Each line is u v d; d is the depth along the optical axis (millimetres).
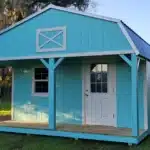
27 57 6902
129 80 6891
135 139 5613
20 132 6852
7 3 14797
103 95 7203
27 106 8156
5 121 7906
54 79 6555
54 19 6684
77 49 6359
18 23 7059
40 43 6793
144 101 6773
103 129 6496
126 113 6895
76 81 7520
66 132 6301
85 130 6359
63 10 6543
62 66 7691
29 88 8172
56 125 7125
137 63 5828
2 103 15422
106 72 7184
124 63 6965
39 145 5816
